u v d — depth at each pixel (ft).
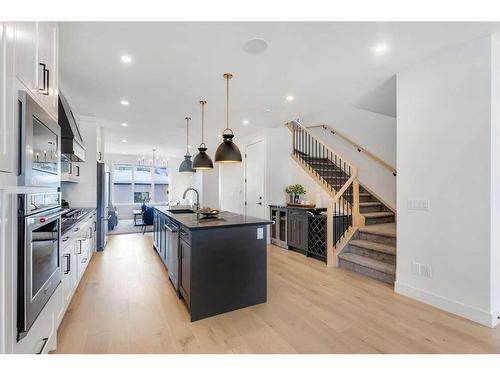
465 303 7.68
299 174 18.17
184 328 7.34
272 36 7.06
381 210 16.15
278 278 11.35
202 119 15.60
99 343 6.55
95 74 9.35
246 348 6.40
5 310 3.77
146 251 16.30
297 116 15.08
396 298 9.15
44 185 5.13
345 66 8.86
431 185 8.45
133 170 33.50
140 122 16.26
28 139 4.23
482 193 7.28
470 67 7.48
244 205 21.09
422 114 8.65
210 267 8.11
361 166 17.62
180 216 10.89
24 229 4.17
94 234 15.56
